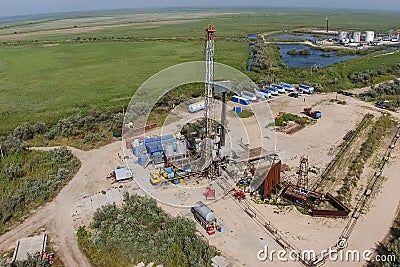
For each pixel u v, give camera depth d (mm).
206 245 23703
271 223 26938
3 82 79062
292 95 61031
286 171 34562
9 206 28500
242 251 24016
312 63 99125
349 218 27672
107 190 31531
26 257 23141
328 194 30047
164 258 22906
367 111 53312
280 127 46312
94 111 50438
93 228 26438
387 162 36938
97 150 40031
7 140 40469
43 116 53531
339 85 68125
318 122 48500
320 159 37438
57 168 35594
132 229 25219
